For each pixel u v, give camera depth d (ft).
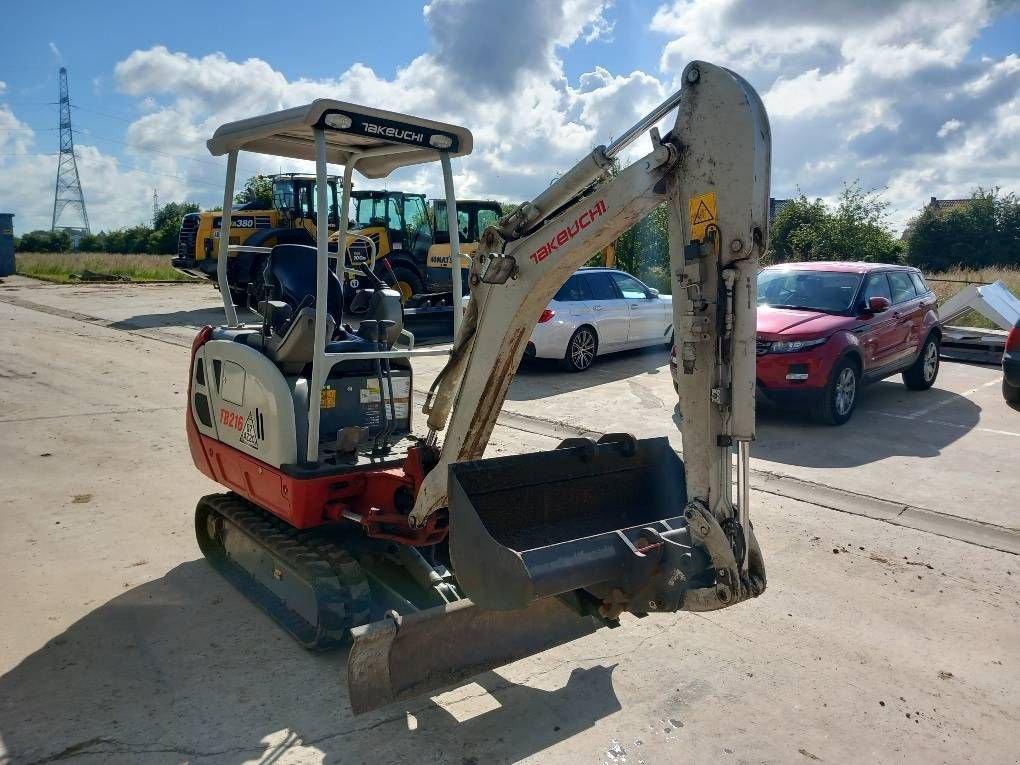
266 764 10.77
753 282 9.42
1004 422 30.60
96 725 11.56
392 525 13.50
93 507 20.40
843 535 19.38
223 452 16.12
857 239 86.84
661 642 14.44
